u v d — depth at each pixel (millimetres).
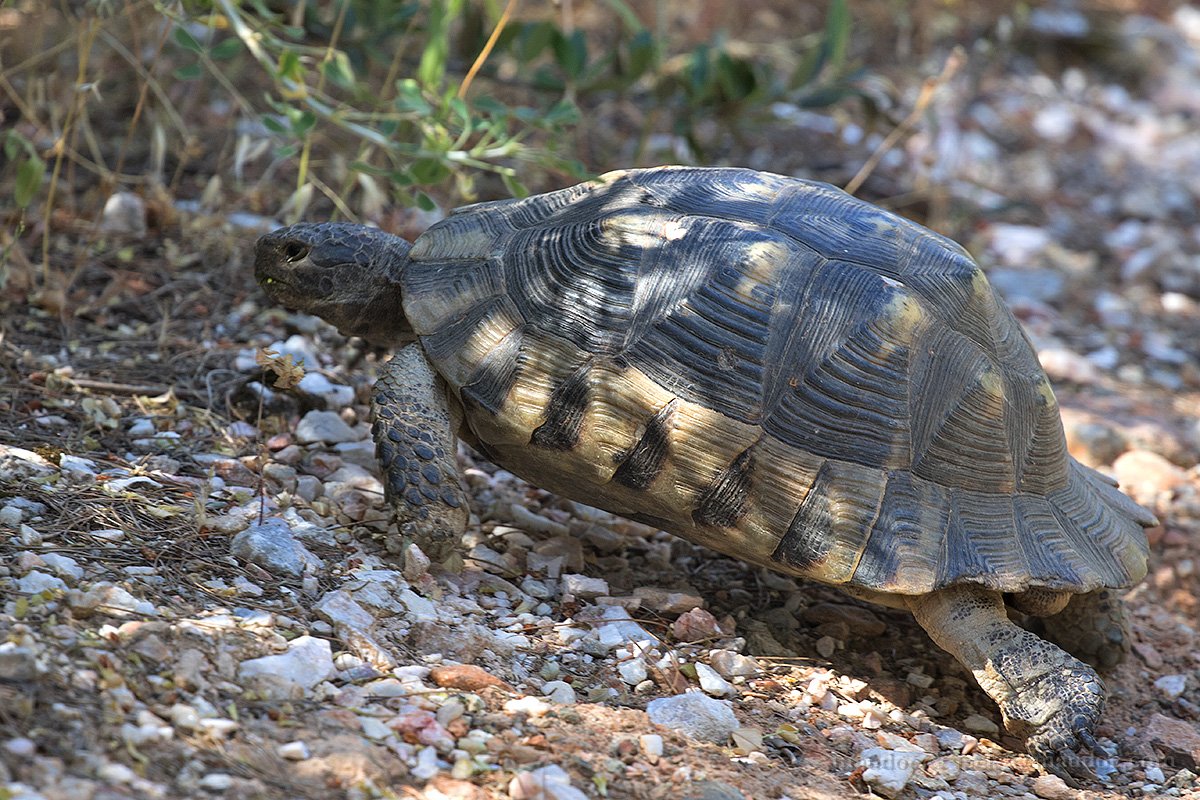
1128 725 6918
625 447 6113
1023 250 14102
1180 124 19031
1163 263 14445
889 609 7512
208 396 7773
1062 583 6184
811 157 14695
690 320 6211
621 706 5664
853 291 6332
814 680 6328
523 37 11211
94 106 11617
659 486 6121
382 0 10805
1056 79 19531
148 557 5715
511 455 6449
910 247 6688
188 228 9820
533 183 11789
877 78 13641
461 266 6691
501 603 6363
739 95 11797
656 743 5246
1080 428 10227
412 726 4965
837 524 6035
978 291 6680
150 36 11609
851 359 6223
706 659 6297
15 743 4168
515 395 6203
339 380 8273
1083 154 17328
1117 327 12898
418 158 9266
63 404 7281
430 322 6492
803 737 5805
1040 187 16062
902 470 6180
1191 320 13375
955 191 14953
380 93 11086
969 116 17297
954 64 12414
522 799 4656
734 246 6355
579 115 9102
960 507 6227
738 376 6145
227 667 5020
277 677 5012
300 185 9070
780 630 6961
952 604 6230
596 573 7039
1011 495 6402
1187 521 9406
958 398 6363
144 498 6254
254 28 9508
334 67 9055
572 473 6266
